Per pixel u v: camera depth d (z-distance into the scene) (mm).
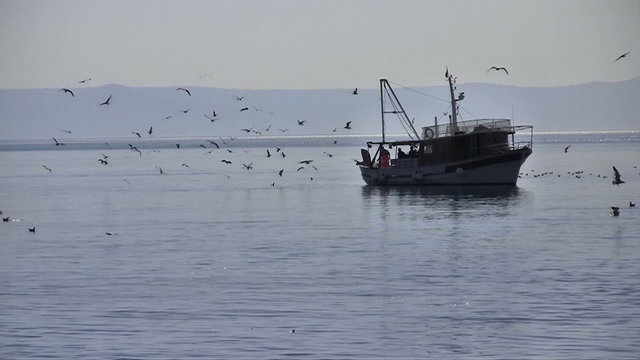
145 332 113375
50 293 136250
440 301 127625
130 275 150500
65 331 114188
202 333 112625
